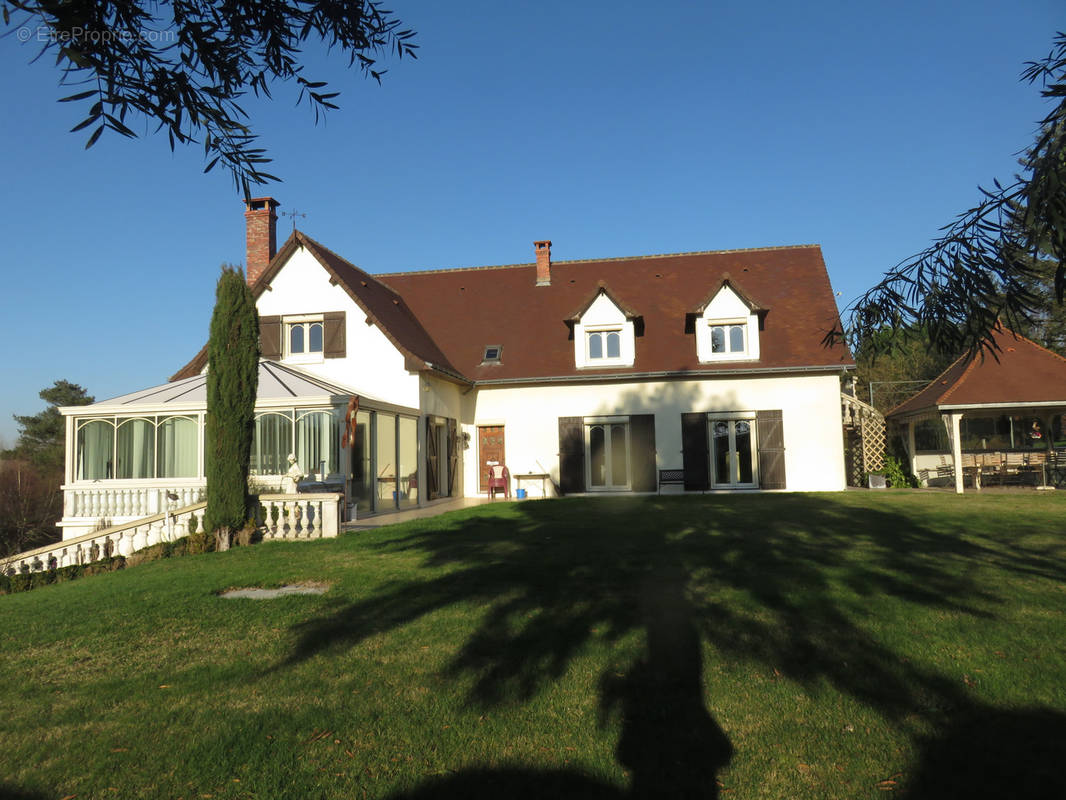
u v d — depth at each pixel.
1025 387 20.59
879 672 5.08
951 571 8.24
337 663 5.50
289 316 21.22
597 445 23.47
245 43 3.84
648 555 9.52
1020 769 3.77
